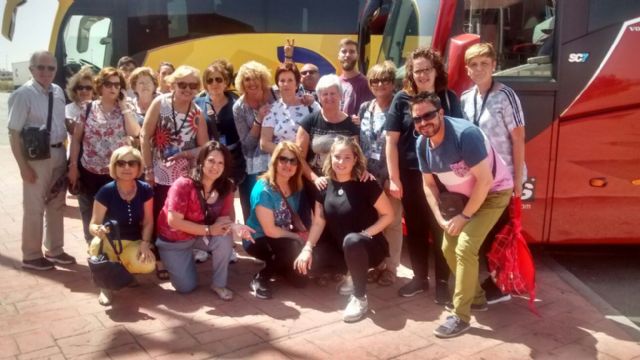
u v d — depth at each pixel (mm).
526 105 4926
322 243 4684
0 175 9078
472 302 4281
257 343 3852
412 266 4629
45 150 4785
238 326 4090
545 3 4934
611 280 5266
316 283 4836
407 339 3922
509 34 4949
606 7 4832
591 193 5047
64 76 8969
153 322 4141
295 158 4598
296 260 4488
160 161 4812
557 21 4859
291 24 9047
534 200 5039
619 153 4988
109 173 4945
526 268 4070
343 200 4473
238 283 4895
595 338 3945
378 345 3838
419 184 4379
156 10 8961
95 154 5137
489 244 4281
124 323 4121
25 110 4785
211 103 5223
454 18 4922
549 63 4941
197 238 4555
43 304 4422
